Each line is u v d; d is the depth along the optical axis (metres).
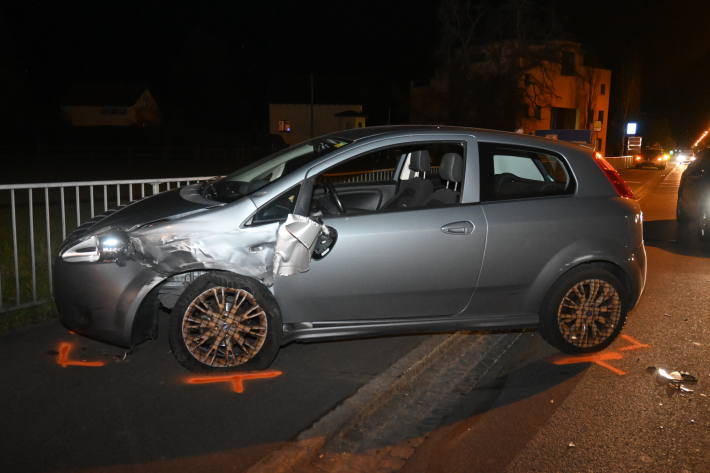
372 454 3.40
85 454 3.28
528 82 33.81
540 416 3.87
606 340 4.89
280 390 4.10
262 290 4.19
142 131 43.31
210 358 4.26
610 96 55.19
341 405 3.88
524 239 4.52
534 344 5.12
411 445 3.51
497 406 4.01
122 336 4.09
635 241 4.83
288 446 3.40
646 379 4.45
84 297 4.07
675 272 7.94
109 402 3.88
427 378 4.43
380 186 5.96
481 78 33.09
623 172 34.06
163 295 4.38
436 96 35.06
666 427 3.74
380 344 5.00
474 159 4.56
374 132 4.69
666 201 17.91
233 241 4.07
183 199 4.61
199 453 3.32
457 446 3.50
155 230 4.05
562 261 4.61
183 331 4.14
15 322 5.23
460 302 4.51
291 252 4.05
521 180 5.29
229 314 4.19
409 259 4.30
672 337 5.35
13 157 33.34
